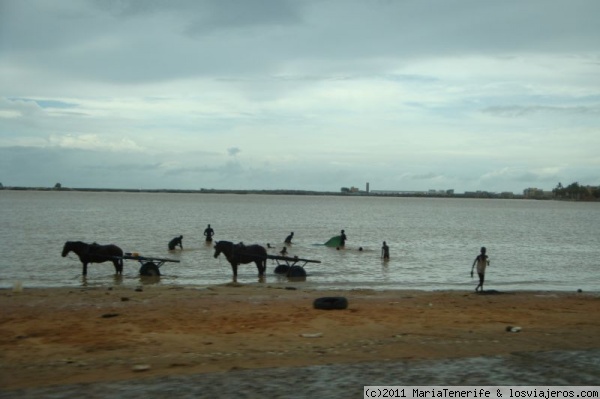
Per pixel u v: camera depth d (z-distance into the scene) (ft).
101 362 36.58
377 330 47.44
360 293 74.54
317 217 343.26
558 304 66.54
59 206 435.53
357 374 34.01
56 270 98.99
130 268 103.35
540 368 35.70
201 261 114.93
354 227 247.50
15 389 30.60
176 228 213.87
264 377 33.19
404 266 113.19
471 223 303.68
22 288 75.31
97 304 59.52
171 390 30.60
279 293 72.23
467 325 50.37
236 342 42.63
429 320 52.47
